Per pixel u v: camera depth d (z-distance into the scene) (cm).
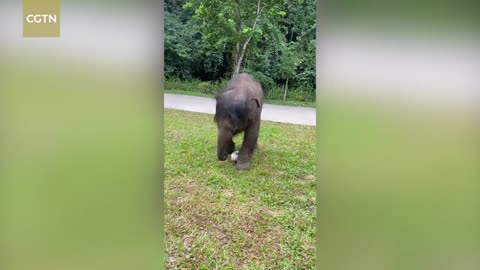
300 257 162
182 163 263
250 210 198
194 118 342
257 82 291
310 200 209
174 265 160
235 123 259
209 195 214
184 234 178
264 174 252
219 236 177
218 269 157
